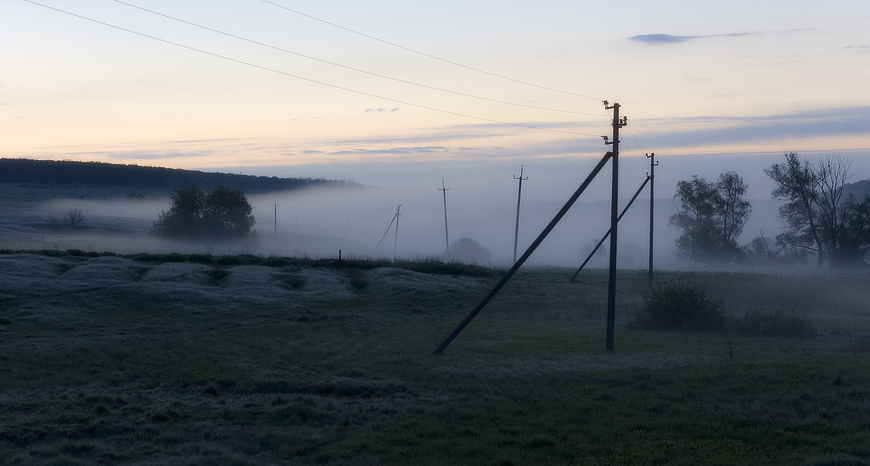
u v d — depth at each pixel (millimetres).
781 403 12922
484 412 13148
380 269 41281
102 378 17031
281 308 30469
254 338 22906
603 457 10438
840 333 23562
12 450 11094
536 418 12672
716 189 75062
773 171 71875
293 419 12711
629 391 14523
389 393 15148
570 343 21625
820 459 9617
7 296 28875
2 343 21234
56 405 14070
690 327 24969
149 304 29828
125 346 21219
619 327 26250
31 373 17391
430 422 12617
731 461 9922
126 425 12391
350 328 25672
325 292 34906
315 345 21625
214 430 12180
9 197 136750
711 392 14070
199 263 40344
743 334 23828
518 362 18203
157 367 18281
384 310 30797
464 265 45812
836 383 14484
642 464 10062
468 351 20312
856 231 68688
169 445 11445
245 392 15477
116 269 36125
